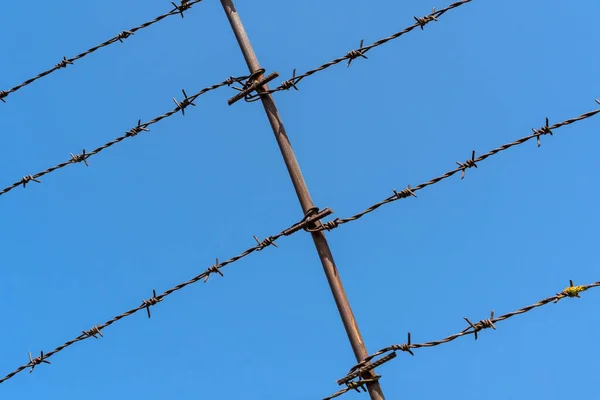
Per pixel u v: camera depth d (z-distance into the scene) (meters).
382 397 3.11
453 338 3.12
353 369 3.12
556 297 3.10
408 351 3.12
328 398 3.12
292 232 3.22
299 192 3.23
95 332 3.32
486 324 3.11
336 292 3.17
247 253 3.25
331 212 3.21
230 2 3.38
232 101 3.31
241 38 3.34
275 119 3.28
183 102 3.38
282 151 3.26
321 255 3.19
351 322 3.15
